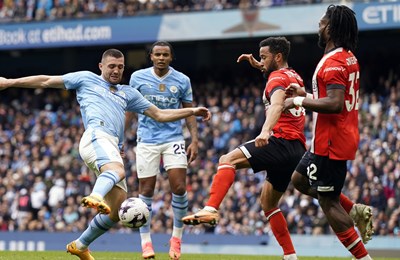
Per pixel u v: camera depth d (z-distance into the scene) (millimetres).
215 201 8484
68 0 26516
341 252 16875
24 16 27062
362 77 23812
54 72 30703
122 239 18562
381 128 20750
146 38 25266
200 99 25344
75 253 9023
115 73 8961
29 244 19922
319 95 8023
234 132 22531
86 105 8867
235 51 28125
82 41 25906
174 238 10844
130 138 23531
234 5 24750
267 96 8672
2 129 26406
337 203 8219
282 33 23609
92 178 22125
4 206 22375
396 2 22281
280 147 8938
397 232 17609
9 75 31281
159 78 11094
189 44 28922
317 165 8109
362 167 18938
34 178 22953
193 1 25219
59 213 21484
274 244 17625
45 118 26031
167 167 10938
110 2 25984
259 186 19812
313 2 23359
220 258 11758
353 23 8109
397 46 26156
